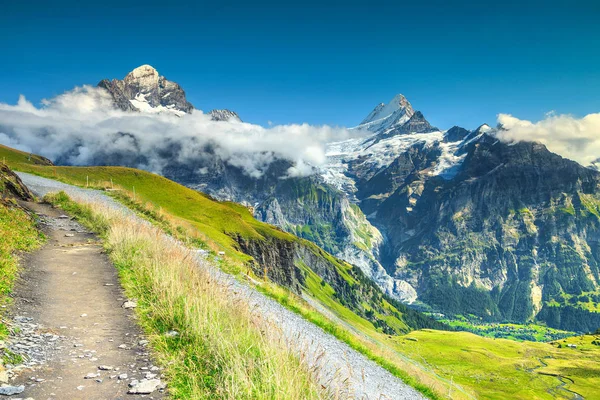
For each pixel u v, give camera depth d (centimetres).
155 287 1630
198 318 1279
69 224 3256
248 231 11319
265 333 1291
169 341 1227
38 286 1662
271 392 958
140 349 1182
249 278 3047
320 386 1136
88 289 1720
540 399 13962
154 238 2512
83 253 2383
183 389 970
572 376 17662
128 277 1900
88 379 973
